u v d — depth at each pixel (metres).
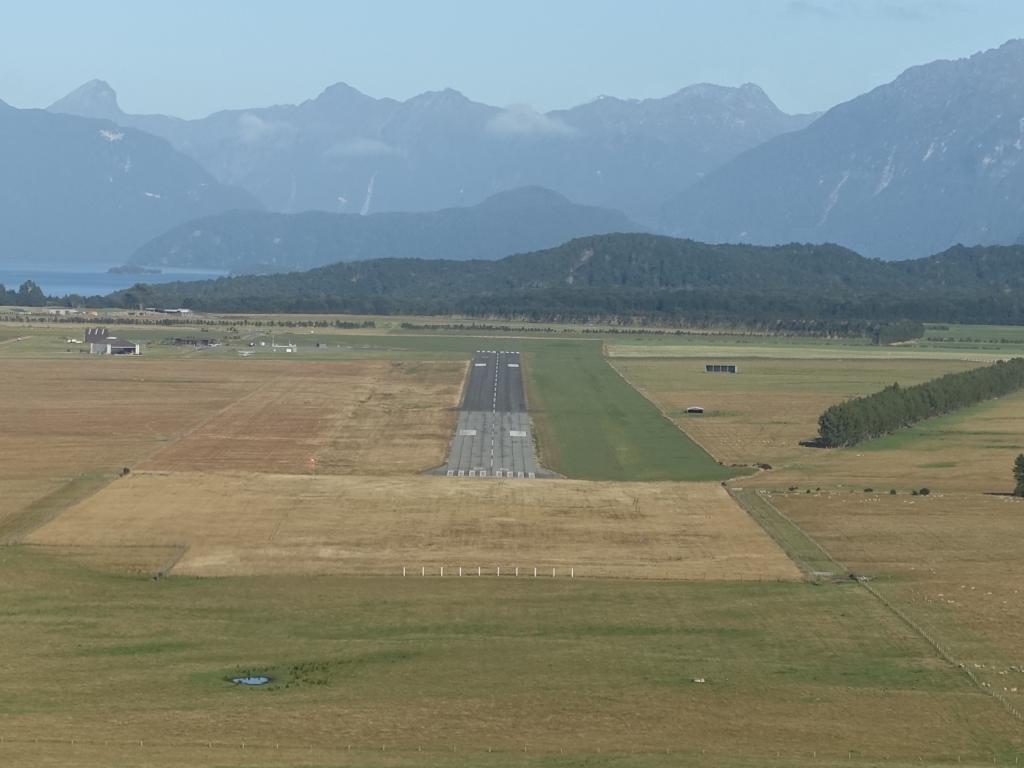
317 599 129.50
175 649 115.06
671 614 125.62
